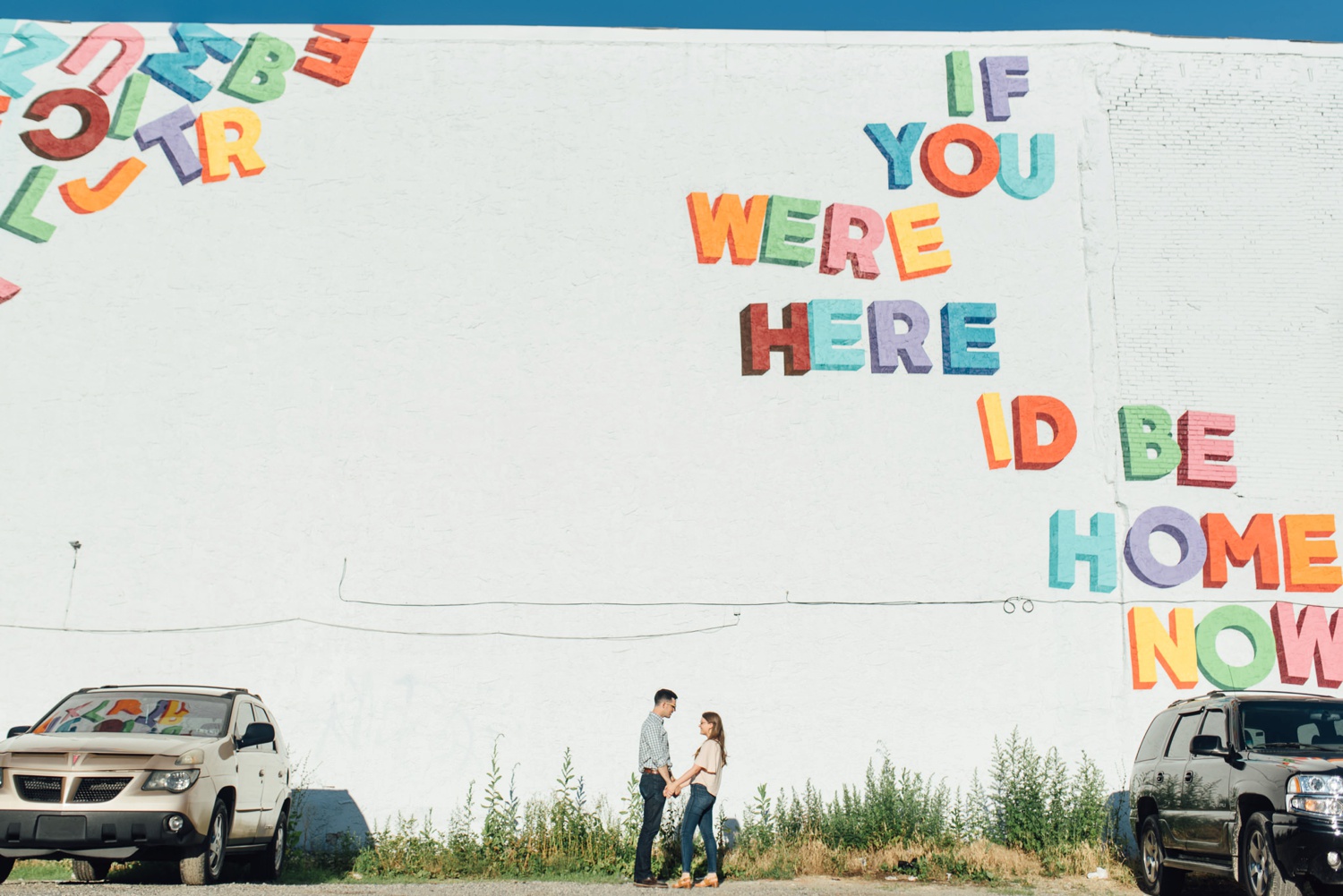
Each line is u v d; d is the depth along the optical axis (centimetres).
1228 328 1667
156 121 1670
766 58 1741
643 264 1661
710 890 1183
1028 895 1223
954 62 1741
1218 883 1258
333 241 1648
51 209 1633
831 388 1631
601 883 1255
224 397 1590
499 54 1728
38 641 1504
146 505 1552
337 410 1595
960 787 1519
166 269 1625
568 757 1509
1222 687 1552
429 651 1533
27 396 1573
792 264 1667
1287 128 1734
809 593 1571
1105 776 1523
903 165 1702
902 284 1666
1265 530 1590
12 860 1030
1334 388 1650
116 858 1013
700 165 1697
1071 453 1620
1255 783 966
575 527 1577
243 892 1013
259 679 1512
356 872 1370
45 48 1700
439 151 1688
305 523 1559
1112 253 1684
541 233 1666
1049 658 1561
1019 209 1697
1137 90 1745
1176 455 1619
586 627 1550
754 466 1605
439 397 1606
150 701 1180
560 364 1625
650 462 1602
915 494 1605
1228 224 1700
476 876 1342
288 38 1722
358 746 1500
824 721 1534
